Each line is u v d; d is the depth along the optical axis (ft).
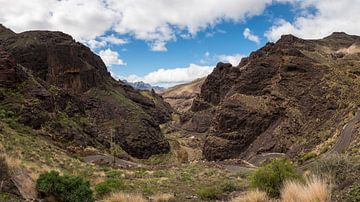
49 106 252.01
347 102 296.30
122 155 281.54
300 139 290.97
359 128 196.65
